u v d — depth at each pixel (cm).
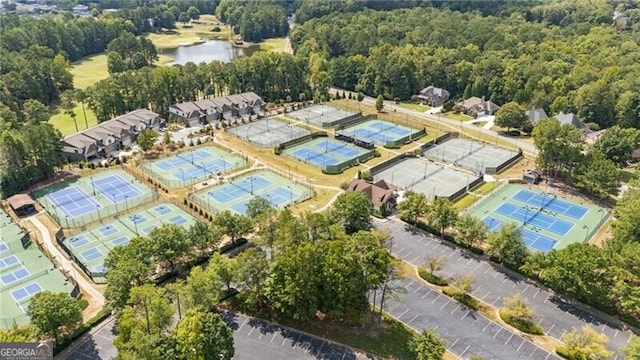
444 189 11281
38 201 10631
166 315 6047
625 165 12531
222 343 5831
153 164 12556
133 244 7581
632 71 16575
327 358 6425
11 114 13988
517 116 14712
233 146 13775
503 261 8456
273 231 8050
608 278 7269
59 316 6259
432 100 18162
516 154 13275
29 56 18638
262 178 11862
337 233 7575
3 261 8519
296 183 11606
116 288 6850
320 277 6762
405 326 7044
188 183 11488
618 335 6900
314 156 13188
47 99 17788
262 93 18350
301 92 18512
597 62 18200
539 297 7706
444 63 19375
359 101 18388
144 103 16188
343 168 12394
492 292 7819
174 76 16712
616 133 12344
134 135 14250
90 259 8600
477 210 10438
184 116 15400
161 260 7775
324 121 15750
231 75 17700
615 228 8762
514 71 17625
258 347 6594
